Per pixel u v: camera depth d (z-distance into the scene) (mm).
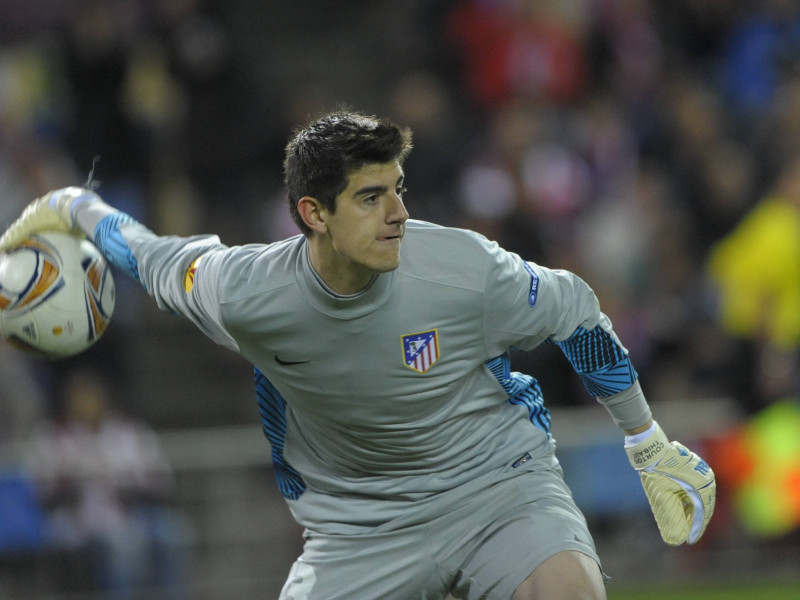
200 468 30484
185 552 29953
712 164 38875
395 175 12312
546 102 41844
